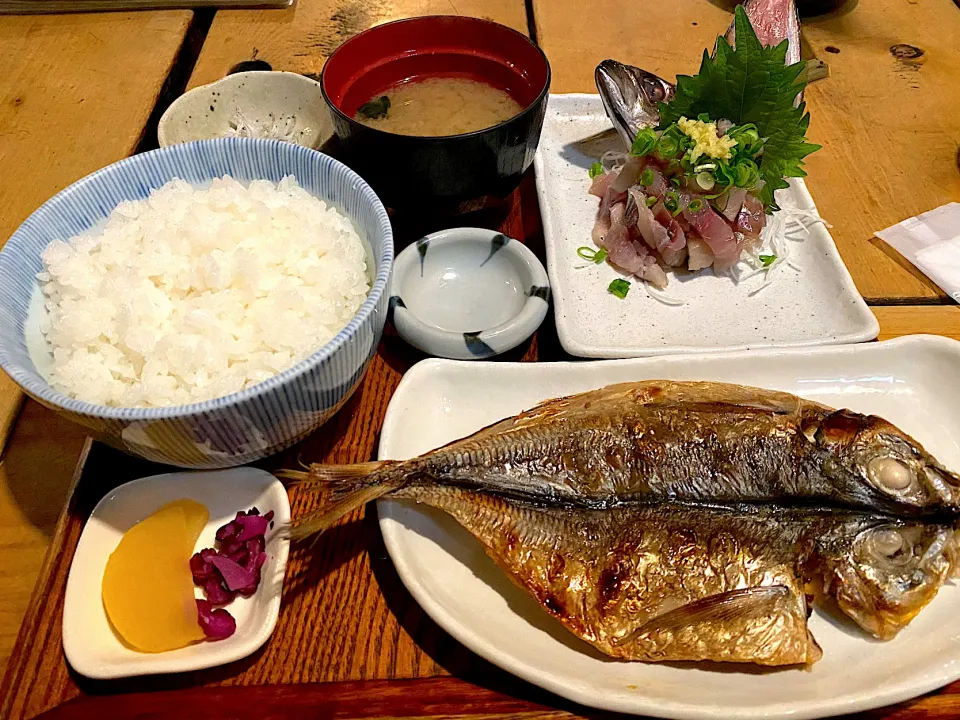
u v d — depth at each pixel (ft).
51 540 0.94
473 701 0.83
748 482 0.89
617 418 0.94
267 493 0.93
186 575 0.87
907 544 0.87
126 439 0.81
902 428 1.04
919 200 1.38
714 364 1.07
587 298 1.25
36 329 0.91
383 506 0.90
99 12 1.76
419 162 1.12
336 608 0.89
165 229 0.97
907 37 1.73
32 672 0.83
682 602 0.85
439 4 1.80
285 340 0.90
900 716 0.81
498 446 0.91
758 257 1.29
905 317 1.19
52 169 1.40
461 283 1.22
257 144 1.05
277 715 0.81
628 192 1.29
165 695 0.82
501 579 0.91
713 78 1.25
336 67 1.24
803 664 0.84
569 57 1.67
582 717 0.81
